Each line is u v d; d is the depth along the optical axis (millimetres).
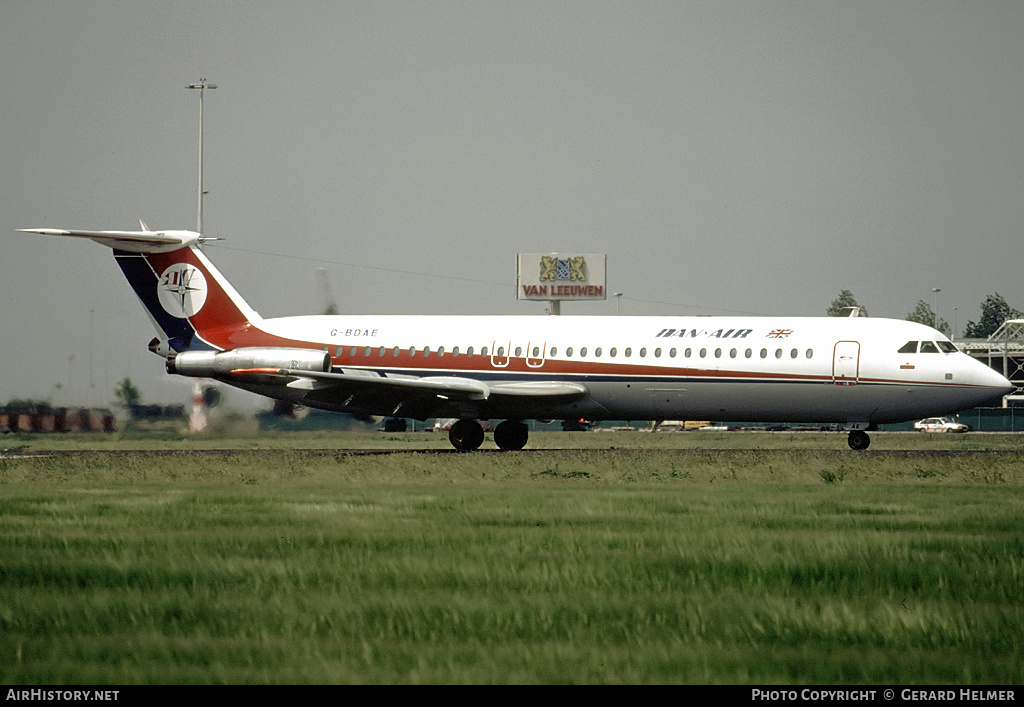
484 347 157625
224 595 50312
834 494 94500
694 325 152875
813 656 41062
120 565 56719
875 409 146000
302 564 57125
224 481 112812
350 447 188375
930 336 145625
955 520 74438
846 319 150625
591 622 45750
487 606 47969
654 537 65750
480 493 96000
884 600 49688
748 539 64688
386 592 50969
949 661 40562
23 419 199000
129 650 41438
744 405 149625
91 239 162375
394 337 161250
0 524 73375
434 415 160375
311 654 41125
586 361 153375
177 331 167875
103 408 198875
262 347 164250
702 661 40344
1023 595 50250
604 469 121812
